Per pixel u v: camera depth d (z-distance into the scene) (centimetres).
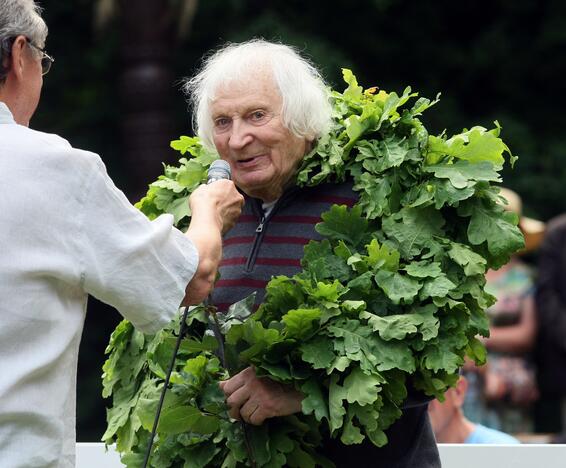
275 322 718
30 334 597
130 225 616
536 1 2247
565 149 2188
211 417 721
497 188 759
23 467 591
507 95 2253
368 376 695
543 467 845
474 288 725
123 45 1992
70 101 2206
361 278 723
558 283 1567
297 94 751
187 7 1981
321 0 2166
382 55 2212
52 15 2205
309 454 725
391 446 747
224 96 753
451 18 2250
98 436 2067
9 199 595
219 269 773
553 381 1578
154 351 755
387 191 745
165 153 1992
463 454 848
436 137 758
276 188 767
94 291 612
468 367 1372
